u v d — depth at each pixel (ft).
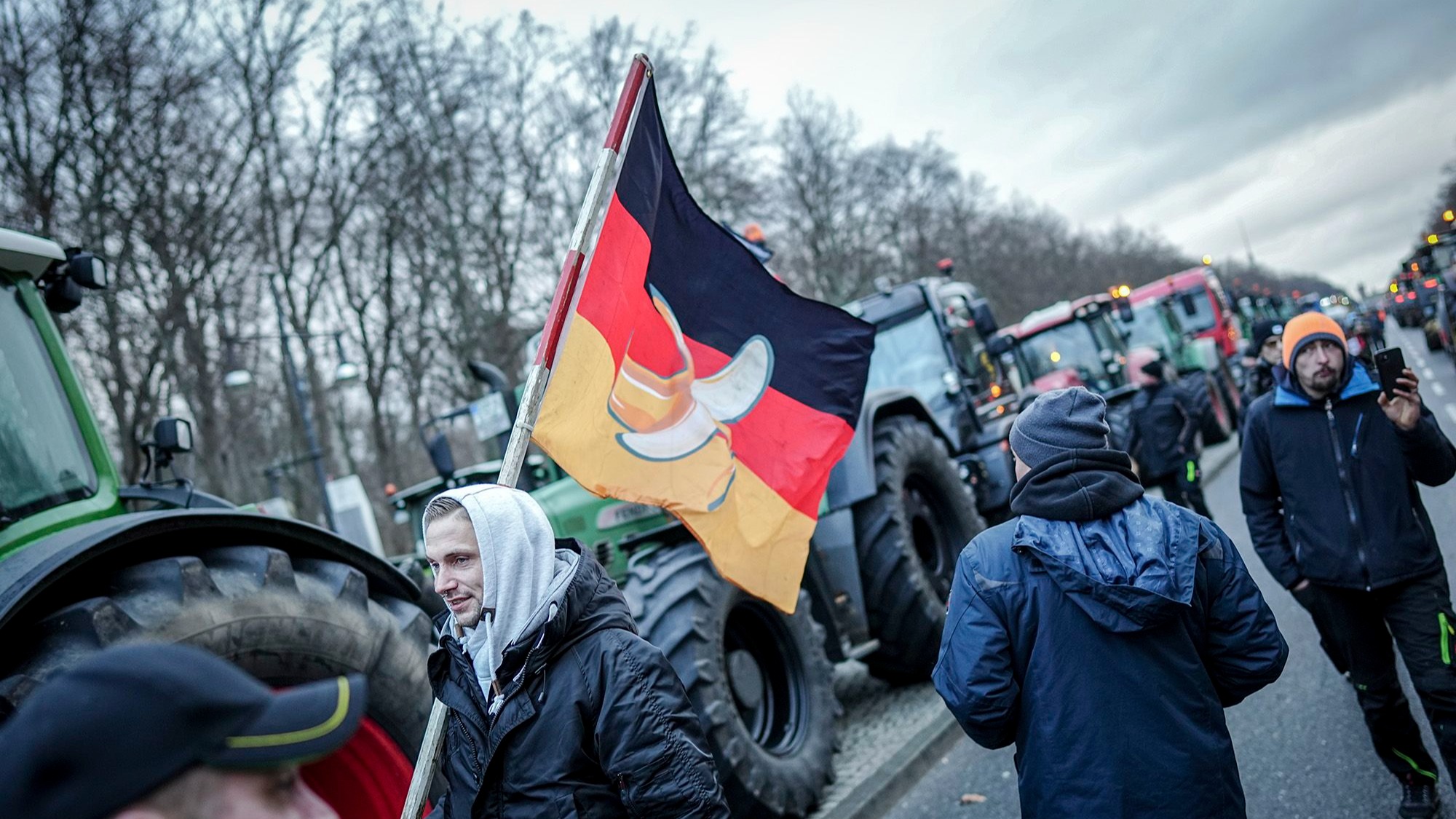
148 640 8.20
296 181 74.38
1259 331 22.79
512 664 6.96
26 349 10.88
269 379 84.69
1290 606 23.00
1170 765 7.16
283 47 67.72
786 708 17.24
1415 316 96.27
